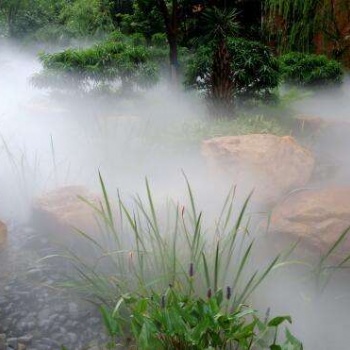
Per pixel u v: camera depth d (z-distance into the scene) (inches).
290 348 86.6
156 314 86.5
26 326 109.0
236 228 116.7
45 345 103.3
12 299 118.3
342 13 495.2
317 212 131.3
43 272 130.3
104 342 104.7
